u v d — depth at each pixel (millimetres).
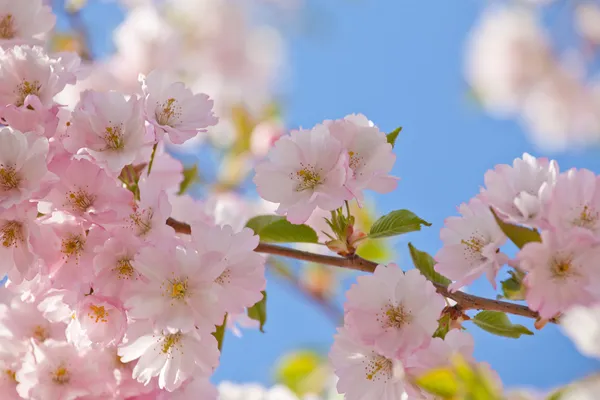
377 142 903
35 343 907
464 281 877
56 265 889
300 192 897
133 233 893
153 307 877
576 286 848
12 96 909
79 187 891
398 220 902
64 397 900
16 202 877
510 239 854
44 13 969
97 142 901
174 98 925
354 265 903
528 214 855
